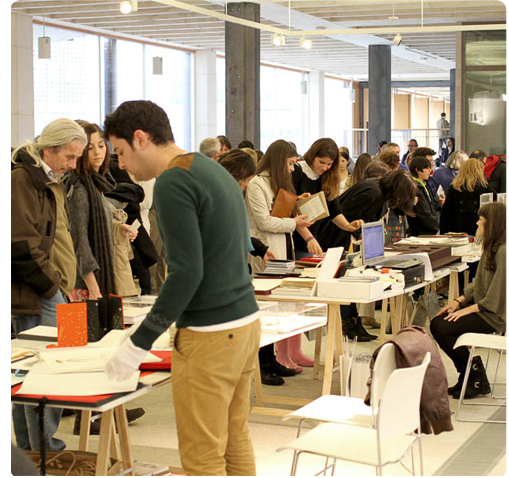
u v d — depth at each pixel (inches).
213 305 92.9
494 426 180.1
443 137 959.0
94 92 597.9
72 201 156.6
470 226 309.1
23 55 510.0
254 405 190.4
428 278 218.5
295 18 542.9
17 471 60.8
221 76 762.8
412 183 257.8
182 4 315.3
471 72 579.2
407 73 995.3
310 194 224.2
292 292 178.5
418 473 149.1
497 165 361.7
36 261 130.4
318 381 213.9
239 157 193.3
